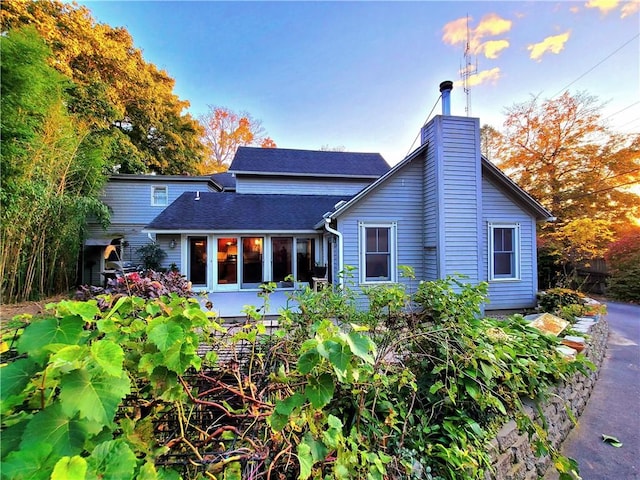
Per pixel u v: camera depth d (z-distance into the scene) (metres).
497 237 7.68
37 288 8.87
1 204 6.98
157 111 17.52
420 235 7.59
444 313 2.25
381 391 1.77
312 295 2.61
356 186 14.91
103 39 14.19
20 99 5.77
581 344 3.59
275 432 1.02
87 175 10.83
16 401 0.69
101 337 1.08
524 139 15.92
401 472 1.51
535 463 2.35
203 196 11.66
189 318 1.04
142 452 0.89
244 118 22.95
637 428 2.95
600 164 13.81
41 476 0.57
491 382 2.06
